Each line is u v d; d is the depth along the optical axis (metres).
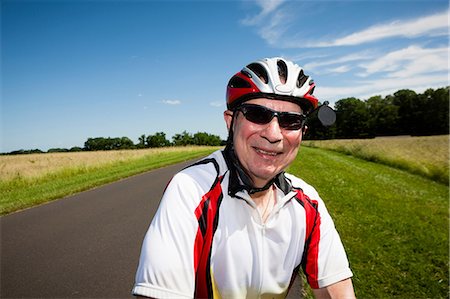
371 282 3.50
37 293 3.48
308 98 1.20
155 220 1.05
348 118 83.31
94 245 4.93
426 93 78.75
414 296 3.27
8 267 4.17
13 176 13.48
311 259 1.27
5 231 5.81
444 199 9.12
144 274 0.95
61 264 4.23
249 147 1.13
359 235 5.04
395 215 6.43
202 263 1.08
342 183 10.41
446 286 3.44
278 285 1.19
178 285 0.96
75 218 6.57
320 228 1.29
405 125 79.88
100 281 3.73
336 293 1.23
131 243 4.98
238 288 1.12
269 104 1.13
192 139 104.00
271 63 1.20
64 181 12.87
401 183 12.06
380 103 87.75
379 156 22.61
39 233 5.62
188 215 1.05
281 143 1.12
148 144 103.25
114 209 7.26
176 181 1.14
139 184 11.12
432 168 15.75
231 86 1.27
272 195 1.24
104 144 106.81
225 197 1.12
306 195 1.32
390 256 4.21
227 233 1.09
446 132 74.81
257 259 1.12
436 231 5.43
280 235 1.17
